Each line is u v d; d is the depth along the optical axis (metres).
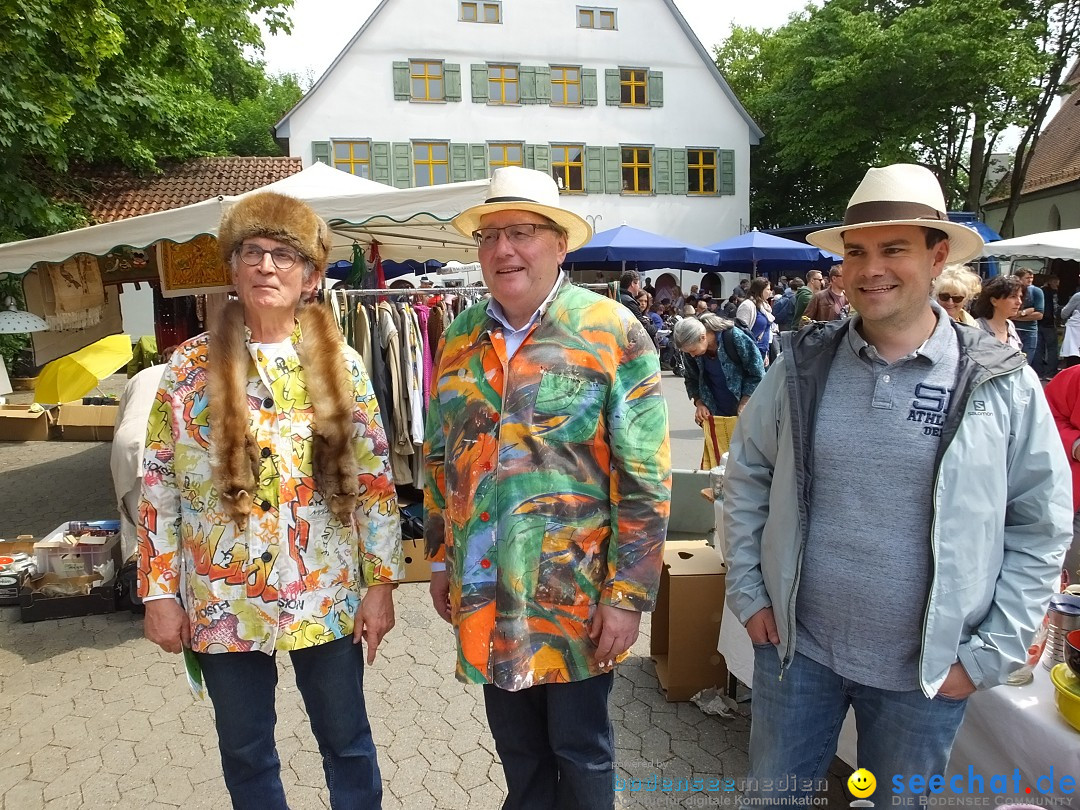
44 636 3.77
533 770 1.95
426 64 22.75
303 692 1.99
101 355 5.41
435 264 12.80
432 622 3.92
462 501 1.77
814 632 1.74
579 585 1.73
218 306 1.88
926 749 1.64
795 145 25.19
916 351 1.59
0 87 8.78
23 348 13.02
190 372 1.82
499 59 23.08
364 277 6.29
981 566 1.54
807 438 1.71
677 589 3.02
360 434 1.93
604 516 1.77
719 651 3.02
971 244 1.63
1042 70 20.98
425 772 2.64
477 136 23.11
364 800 2.02
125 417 4.14
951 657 1.55
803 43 24.92
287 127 22.02
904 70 22.11
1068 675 1.80
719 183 25.08
